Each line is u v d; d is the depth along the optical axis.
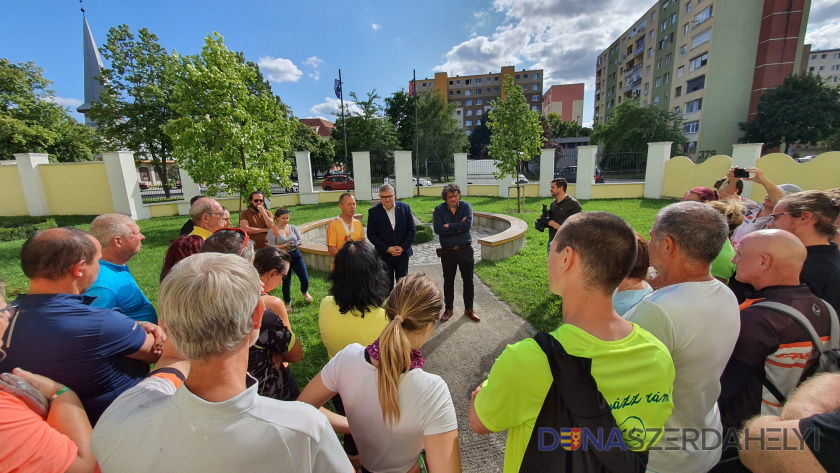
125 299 1.91
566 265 0.99
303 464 0.81
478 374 3.11
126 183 12.45
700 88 36.31
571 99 76.19
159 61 16.98
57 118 21.98
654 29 44.34
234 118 8.18
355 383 1.18
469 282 4.05
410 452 1.18
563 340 0.92
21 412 0.89
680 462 1.19
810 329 1.23
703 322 1.16
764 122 30.94
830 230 1.74
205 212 2.98
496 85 88.44
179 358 1.28
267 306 1.88
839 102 28.56
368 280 1.75
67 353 1.24
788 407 0.82
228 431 0.74
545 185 16.52
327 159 37.53
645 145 31.78
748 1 32.56
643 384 0.90
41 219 12.34
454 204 3.94
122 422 0.78
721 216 1.25
